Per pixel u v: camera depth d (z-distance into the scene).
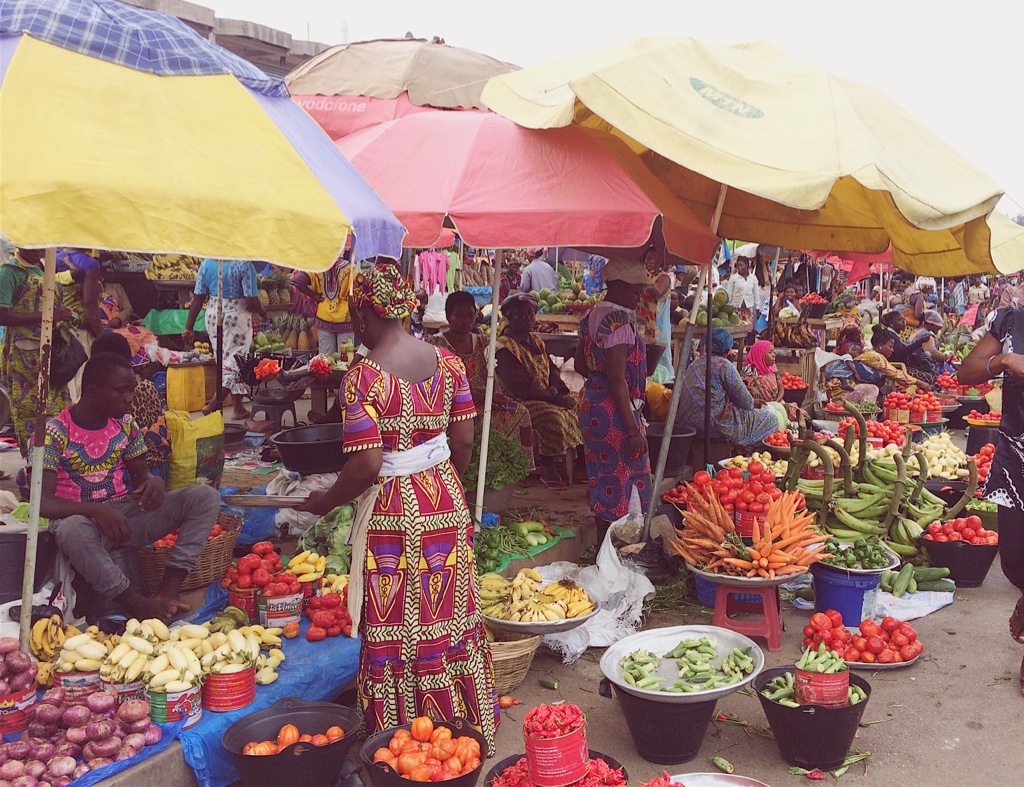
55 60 2.61
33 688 3.07
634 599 4.84
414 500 3.23
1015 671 4.51
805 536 4.71
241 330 9.16
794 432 8.56
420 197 4.07
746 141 4.21
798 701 3.58
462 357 6.27
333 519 4.92
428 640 3.26
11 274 5.31
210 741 3.12
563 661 4.55
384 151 4.43
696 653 3.89
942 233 5.71
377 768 2.91
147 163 2.51
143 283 10.62
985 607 5.48
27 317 5.36
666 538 5.41
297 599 3.92
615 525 5.38
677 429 6.67
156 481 3.99
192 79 2.89
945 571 5.70
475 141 4.37
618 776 3.01
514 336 6.79
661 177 6.09
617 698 3.67
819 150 4.14
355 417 3.14
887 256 7.18
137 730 3.00
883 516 6.09
